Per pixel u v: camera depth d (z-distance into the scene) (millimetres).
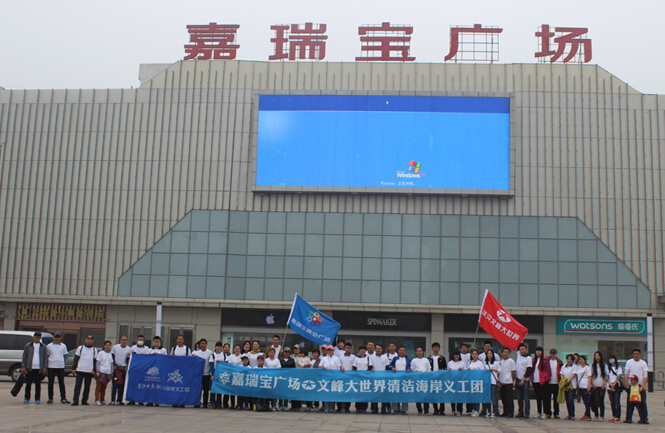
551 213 34469
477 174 34094
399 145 34406
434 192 34125
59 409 16047
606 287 33938
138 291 34844
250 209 35094
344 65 35656
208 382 18156
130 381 17719
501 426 15195
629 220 34344
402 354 18203
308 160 34594
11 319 35312
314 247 34750
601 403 17609
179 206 35250
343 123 34656
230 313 34844
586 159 34719
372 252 34562
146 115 35969
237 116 35656
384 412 17766
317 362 18203
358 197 34938
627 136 34844
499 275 34188
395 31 36094
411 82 35281
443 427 14609
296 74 35750
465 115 34406
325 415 16531
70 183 35719
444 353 34000
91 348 17750
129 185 35531
